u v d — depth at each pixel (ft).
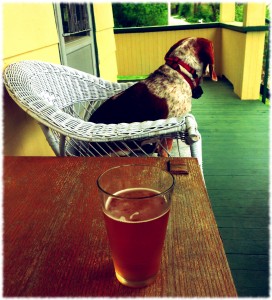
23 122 6.05
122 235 1.58
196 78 7.43
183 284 1.74
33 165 3.17
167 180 1.82
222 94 17.99
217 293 1.68
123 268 1.69
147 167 1.89
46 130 4.73
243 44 16.20
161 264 1.88
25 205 2.50
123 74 23.38
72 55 9.37
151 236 1.60
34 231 2.20
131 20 24.53
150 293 1.69
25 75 4.99
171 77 7.14
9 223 2.29
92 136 4.21
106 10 14.29
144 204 1.58
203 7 27.09
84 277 1.80
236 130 12.53
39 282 1.78
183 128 4.35
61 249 2.03
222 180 8.75
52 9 7.46
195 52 7.31
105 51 14.28
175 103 7.05
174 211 2.39
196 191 2.64
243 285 5.28
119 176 1.89
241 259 5.89
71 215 2.36
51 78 5.98
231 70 19.48
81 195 2.62
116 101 6.89
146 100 6.88
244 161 9.86
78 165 3.14
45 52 7.16
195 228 2.19
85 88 6.93
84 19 10.94
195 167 3.03
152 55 22.72
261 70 16.26
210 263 1.88
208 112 14.92
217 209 7.43
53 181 2.85
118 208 1.57
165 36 22.21
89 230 2.19
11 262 1.93
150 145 6.26
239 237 6.48
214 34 22.08
